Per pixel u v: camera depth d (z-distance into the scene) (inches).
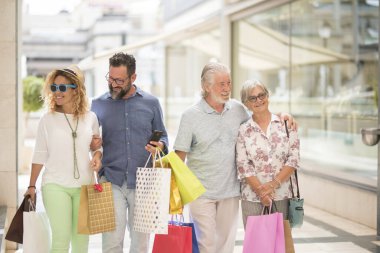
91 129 215.5
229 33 645.9
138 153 221.9
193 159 225.9
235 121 226.1
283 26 560.7
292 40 556.4
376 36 511.2
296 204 214.5
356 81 527.2
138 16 1695.4
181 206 209.0
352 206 389.4
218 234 231.1
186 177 207.8
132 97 224.2
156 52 1191.6
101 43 1670.8
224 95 218.8
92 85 1467.8
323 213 416.2
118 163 221.0
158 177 201.3
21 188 479.8
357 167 461.1
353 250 315.9
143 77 1603.1
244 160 218.8
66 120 212.7
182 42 963.3
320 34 562.3
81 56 1839.3
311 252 311.4
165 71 1079.0
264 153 217.6
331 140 522.3
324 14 558.9
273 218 208.2
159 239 209.0
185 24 816.3
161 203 200.7
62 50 1833.2
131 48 751.7
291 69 552.1
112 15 1669.5
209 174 223.0
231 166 224.7
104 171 223.0
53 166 211.5
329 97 551.5
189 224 213.9
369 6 518.9
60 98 209.6
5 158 295.9
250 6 581.0
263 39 589.6
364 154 459.5
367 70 515.5
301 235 350.0
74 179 211.8
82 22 1696.6
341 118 512.7
